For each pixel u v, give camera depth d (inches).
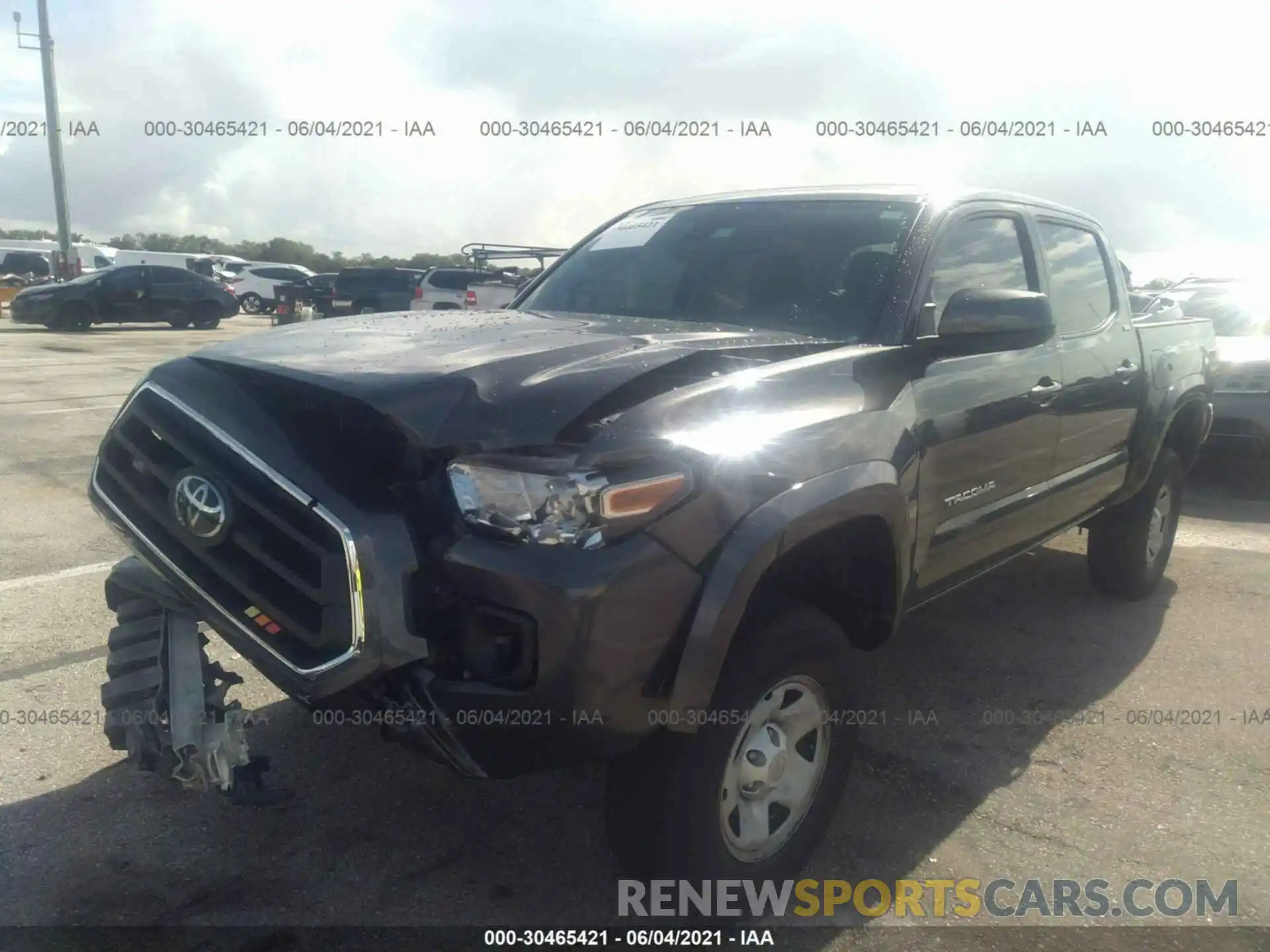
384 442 101.9
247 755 112.1
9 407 448.1
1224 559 262.8
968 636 205.6
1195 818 141.4
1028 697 178.2
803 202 161.9
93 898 117.7
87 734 152.9
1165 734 165.3
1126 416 194.4
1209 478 362.0
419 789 142.2
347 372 103.8
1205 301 409.7
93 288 968.3
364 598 93.8
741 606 100.5
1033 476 164.4
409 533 95.7
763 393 110.4
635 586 94.0
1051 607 223.8
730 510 100.3
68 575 221.3
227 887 120.7
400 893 120.8
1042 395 160.1
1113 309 197.2
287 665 98.5
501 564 92.7
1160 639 206.5
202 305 1034.1
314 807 137.4
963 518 145.9
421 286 976.9
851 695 122.8
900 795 145.4
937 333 139.8
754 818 115.2
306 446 99.9
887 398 124.4
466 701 94.3
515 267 561.3
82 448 358.0
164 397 109.7
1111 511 219.0
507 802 139.9
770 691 111.1
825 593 128.5
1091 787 148.7
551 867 126.5
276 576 100.7
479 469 95.3
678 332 132.2
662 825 106.6
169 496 107.3
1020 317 130.9
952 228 152.4
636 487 94.6
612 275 165.5
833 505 109.5
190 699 111.1
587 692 93.7
